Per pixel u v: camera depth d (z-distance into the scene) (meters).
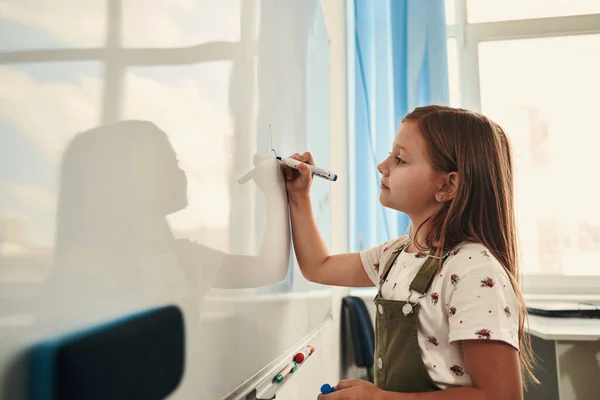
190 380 0.36
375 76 1.68
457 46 1.94
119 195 0.27
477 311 0.58
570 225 1.86
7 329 0.20
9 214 0.20
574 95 1.90
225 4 0.45
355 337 1.56
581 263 1.85
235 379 0.47
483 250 0.64
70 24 0.24
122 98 0.28
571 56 1.91
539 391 1.66
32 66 0.21
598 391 1.28
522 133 1.91
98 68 0.26
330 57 1.32
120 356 0.27
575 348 1.30
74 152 0.24
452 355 0.61
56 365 0.22
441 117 0.74
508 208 0.73
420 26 1.65
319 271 0.78
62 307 0.23
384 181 0.78
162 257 0.32
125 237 0.28
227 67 0.45
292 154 0.76
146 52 0.30
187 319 0.36
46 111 0.22
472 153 0.71
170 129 0.33
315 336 0.99
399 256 0.75
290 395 0.75
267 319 0.59
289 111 0.74
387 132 1.65
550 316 1.50
